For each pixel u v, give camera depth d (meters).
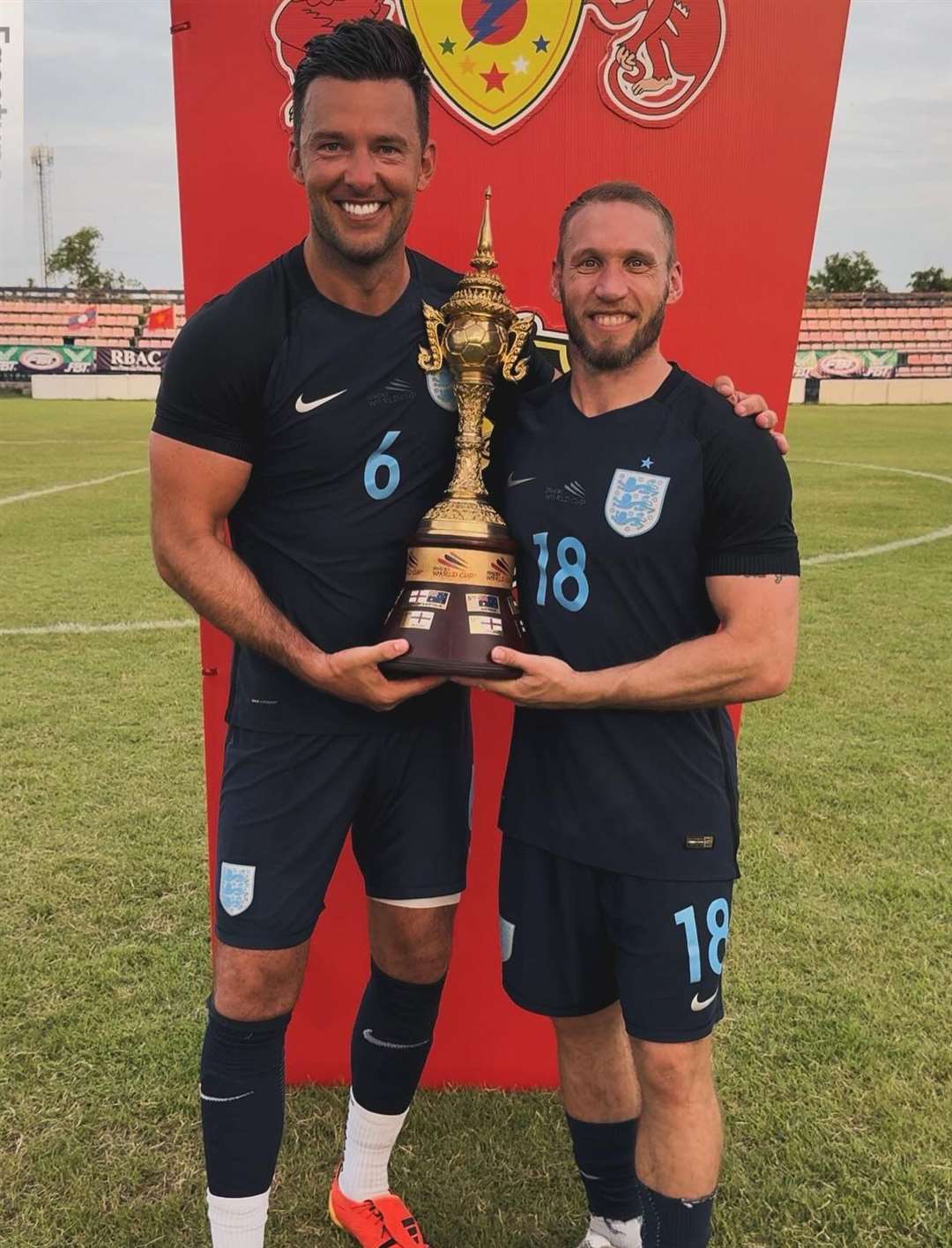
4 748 4.48
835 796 4.05
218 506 1.64
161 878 3.39
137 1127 2.27
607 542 1.56
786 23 2.01
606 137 2.06
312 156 1.52
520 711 1.73
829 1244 1.99
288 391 1.61
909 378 40.12
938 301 45.09
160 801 3.97
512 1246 2.02
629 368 1.57
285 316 1.60
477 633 1.57
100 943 3.00
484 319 1.63
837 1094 2.38
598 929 1.69
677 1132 1.62
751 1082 2.41
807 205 2.08
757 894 3.30
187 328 1.60
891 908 3.22
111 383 36.56
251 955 1.73
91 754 4.43
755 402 1.58
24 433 20.64
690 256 2.09
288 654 1.64
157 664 5.69
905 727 4.83
